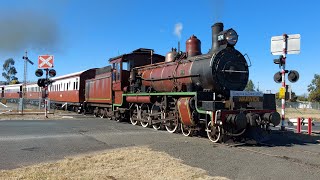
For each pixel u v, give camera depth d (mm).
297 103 64188
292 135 13664
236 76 12586
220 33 12664
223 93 12352
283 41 14695
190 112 12289
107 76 21688
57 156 8812
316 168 7340
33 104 43781
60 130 14750
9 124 17594
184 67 13633
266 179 6457
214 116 11047
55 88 37000
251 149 9891
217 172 6973
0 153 9148
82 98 28703
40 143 10938
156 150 9500
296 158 8461
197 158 8406
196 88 12875
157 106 15383
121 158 8141
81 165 7391
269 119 11172
